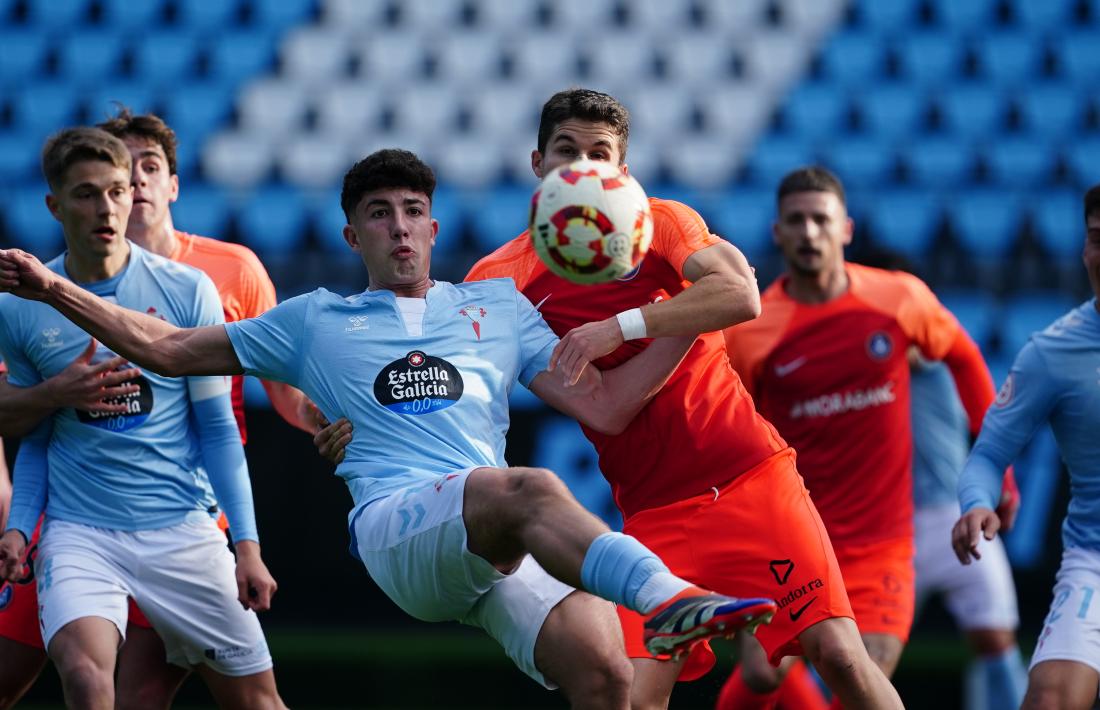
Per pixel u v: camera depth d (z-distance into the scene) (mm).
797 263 26719
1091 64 55062
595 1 56812
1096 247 19484
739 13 56844
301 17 55562
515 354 18031
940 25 56312
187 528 20375
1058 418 20250
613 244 15766
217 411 20344
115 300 19953
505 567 16203
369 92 53312
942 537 29766
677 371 19219
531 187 49719
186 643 20422
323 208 47875
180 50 54219
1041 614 36625
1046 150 51781
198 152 50625
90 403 19266
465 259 42688
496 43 55500
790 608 18906
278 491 36031
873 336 26578
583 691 16547
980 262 43125
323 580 36156
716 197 49375
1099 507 20031
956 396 30391
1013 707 29406
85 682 18297
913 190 49844
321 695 37031
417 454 17000
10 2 54875
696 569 19188
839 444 26484
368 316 17672
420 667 37219
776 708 27625
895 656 25938
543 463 36969
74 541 19562
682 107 53750
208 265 22469
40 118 51812
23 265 16781
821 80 54719
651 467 19344
